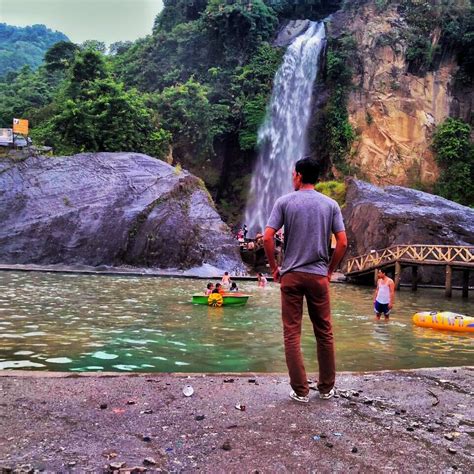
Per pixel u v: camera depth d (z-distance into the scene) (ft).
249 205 144.15
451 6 141.08
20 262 82.94
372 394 15.98
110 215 85.66
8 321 34.91
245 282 76.38
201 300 47.37
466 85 141.28
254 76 147.13
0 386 15.20
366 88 139.54
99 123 110.01
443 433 12.76
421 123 137.08
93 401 14.10
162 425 12.50
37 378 16.22
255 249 97.19
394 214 87.76
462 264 65.36
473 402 15.46
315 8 171.01
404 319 43.27
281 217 15.37
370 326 38.70
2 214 87.66
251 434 12.10
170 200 89.30
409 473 10.40
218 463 10.52
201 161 140.05
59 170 93.66
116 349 27.30
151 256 84.33
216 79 148.87
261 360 25.57
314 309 15.23
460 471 10.59
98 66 128.88
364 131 137.39
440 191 132.67
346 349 29.53
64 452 10.77
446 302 60.08
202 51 156.15
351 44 140.97
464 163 133.28
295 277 14.93
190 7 175.11
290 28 162.40
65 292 53.21
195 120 134.21
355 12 149.18
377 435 12.39
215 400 14.58
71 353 26.07
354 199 99.25
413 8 143.95
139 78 160.04
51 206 87.81
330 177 139.03
